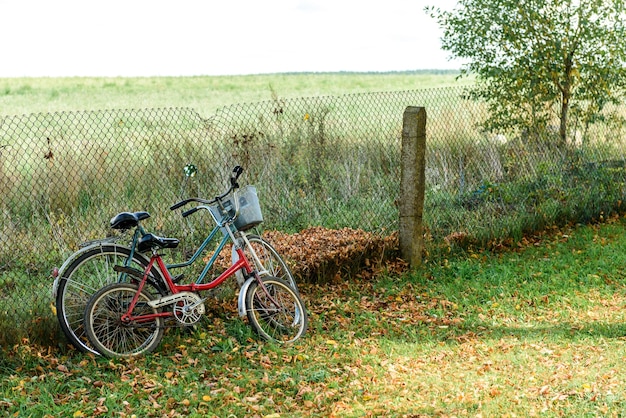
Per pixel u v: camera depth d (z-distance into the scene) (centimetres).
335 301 779
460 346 654
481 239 998
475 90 1327
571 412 498
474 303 784
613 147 1250
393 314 745
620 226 1130
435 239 979
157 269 631
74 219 802
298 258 829
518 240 1028
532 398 525
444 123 1159
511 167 1125
